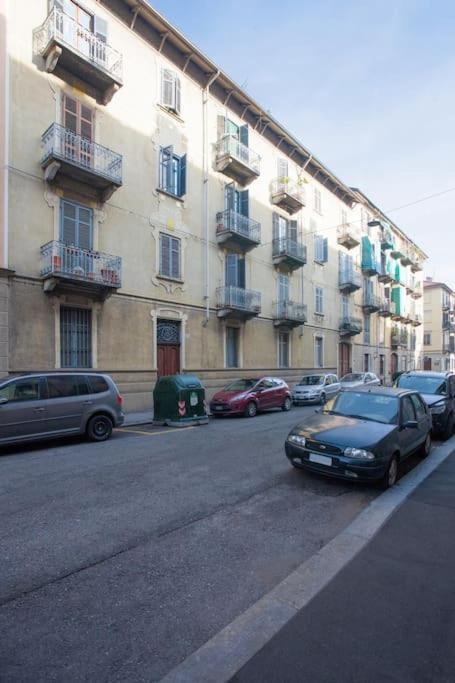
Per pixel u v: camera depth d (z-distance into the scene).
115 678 2.31
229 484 5.95
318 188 26.48
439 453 8.18
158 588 3.25
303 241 24.61
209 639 2.65
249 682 2.29
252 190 20.67
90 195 13.42
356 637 2.66
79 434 9.12
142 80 15.35
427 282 54.91
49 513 4.78
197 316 17.28
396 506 5.11
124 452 8.07
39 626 2.77
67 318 12.91
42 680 2.29
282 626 2.78
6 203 11.45
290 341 23.11
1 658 2.46
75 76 13.12
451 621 2.83
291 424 12.15
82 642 2.61
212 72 17.70
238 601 3.08
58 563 3.63
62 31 12.20
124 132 14.65
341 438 5.86
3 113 11.50
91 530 4.32
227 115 19.16
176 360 16.53
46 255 11.98
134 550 3.89
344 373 29.28
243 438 9.64
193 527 4.44
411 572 3.52
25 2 12.11
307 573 3.48
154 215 15.62
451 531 4.41
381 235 35.41
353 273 29.41
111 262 13.16
